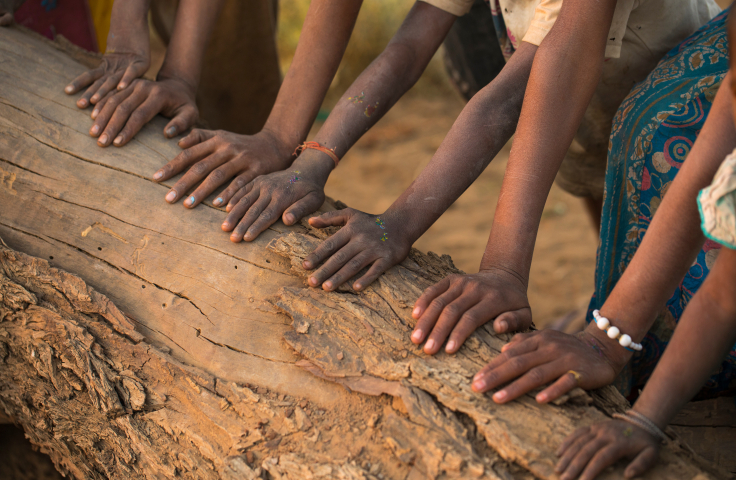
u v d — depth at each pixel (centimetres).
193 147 200
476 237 525
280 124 213
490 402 147
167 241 190
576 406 148
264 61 367
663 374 141
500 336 160
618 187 197
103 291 189
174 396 174
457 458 141
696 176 139
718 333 136
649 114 186
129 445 174
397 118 787
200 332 180
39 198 200
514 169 167
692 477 139
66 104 214
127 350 179
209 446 164
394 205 182
